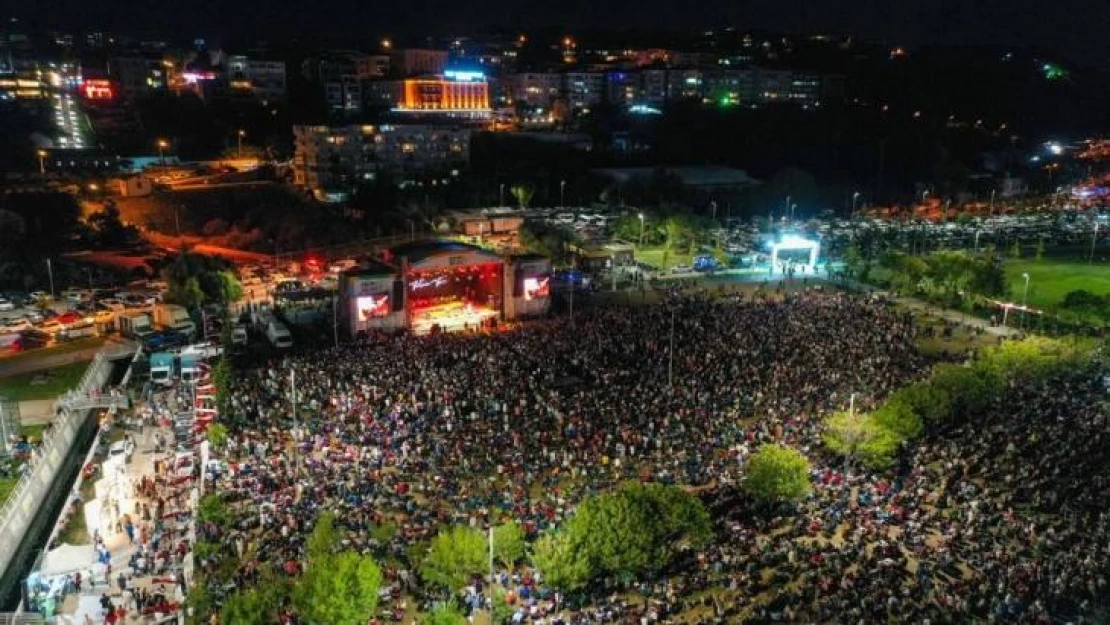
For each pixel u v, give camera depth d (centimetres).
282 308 12850
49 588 5603
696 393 8788
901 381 9238
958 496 6712
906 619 5209
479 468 7256
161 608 5416
